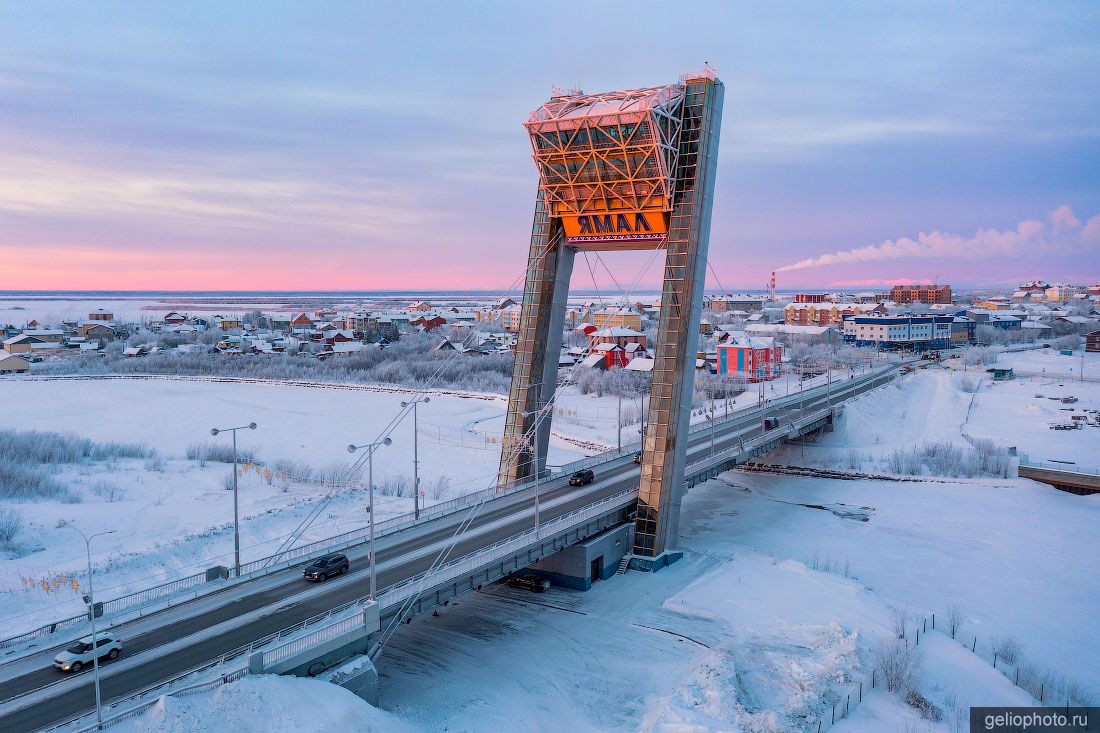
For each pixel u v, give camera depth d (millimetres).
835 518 85312
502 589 62781
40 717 32969
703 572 66438
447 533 59156
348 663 40875
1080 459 106688
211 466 103688
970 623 55781
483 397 166125
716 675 43812
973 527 80500
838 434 126438
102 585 60031
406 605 45125
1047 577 65688
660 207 71250
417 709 42906
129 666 37688
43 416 143375
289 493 89938
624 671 48281
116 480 93875
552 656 50344
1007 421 136375
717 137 72438
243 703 34062
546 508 66688
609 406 155000
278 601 45719
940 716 41312
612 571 66562
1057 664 49312
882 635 51500
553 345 80250
